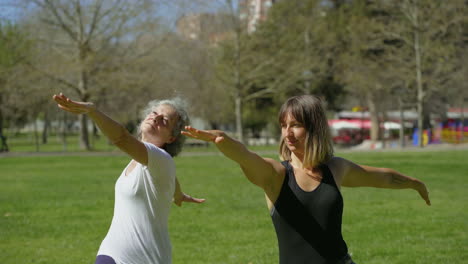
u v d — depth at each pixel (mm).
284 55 37500
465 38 35656
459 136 44094
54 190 13383
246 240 7762
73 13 32906
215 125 49812
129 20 33219
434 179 15242
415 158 22969
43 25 33188
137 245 3344
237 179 15773
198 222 9094
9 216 9703
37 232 8352
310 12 40406
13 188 13812
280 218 3205
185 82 37500
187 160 23734
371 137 47250
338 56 40031
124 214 3414
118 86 33000
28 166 20828
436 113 47562
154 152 3289
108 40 33625
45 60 32688
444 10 33812
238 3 35531
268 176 3191
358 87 38438
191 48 36969
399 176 3688
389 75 35969
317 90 43875
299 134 3256
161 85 34094
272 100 45531
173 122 3629
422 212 9930
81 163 22297
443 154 25172
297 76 37906
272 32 38719
